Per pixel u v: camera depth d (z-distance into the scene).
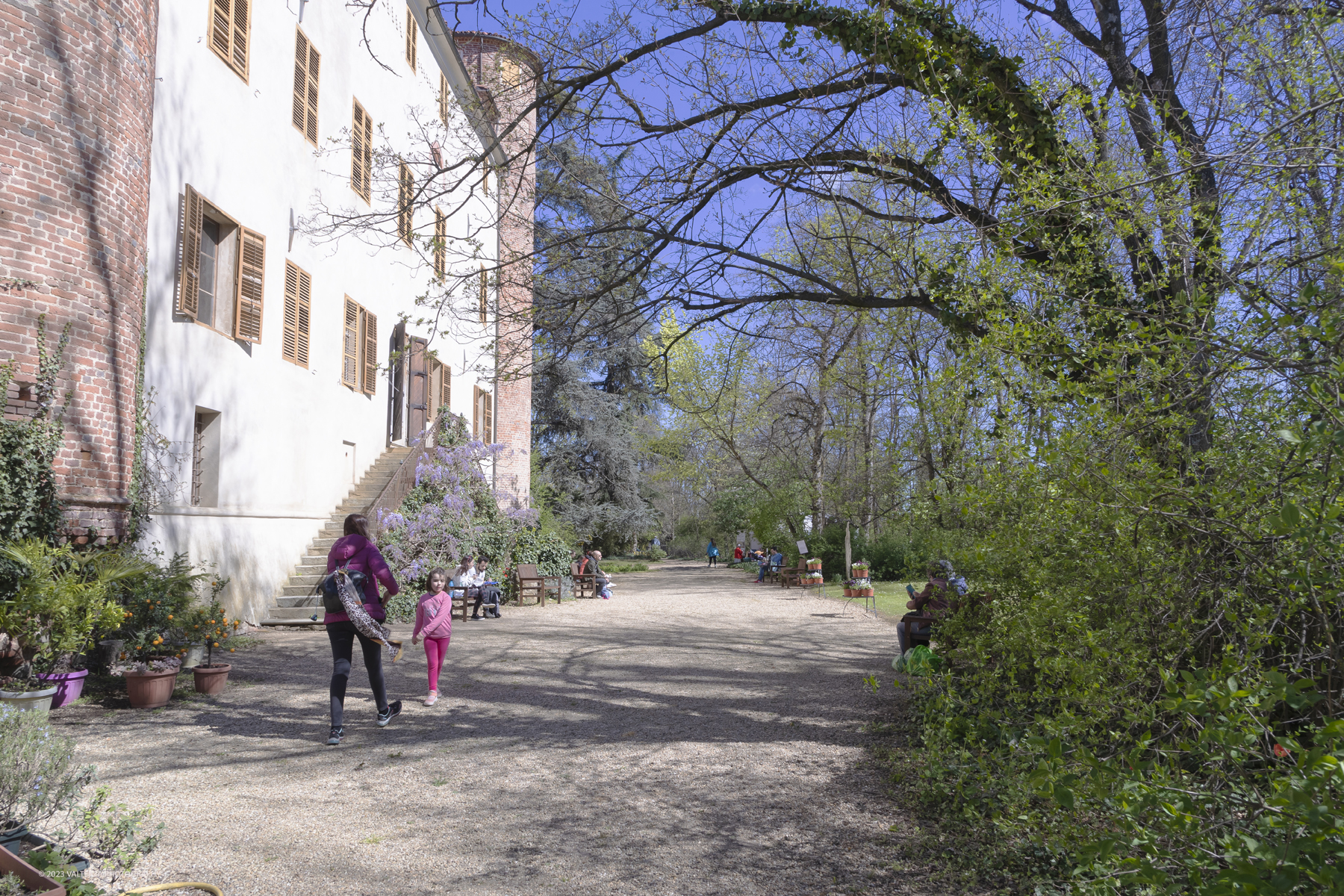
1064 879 3.89
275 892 4.08
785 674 10.23
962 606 5.09
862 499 18.89
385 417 20.67
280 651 11.66
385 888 4.16
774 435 29.38
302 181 15.90
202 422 12.96
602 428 39.88
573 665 10.91
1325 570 2.98
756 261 7.43
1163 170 5.10
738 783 5.86
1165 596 3.62
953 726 4.83
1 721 4.02
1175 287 4.50
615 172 7.85
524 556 21.70
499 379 8.38
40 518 8.52
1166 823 2.62
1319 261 4.00
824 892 4.11
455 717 7.90
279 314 14.98
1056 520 3.95
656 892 4.13
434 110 23.08
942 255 6.30
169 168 11.61
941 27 6.59
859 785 5.76
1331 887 2.09
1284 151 4.07
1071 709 3.96
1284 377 3.40
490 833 4.93
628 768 6.23
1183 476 3.72
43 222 8.90
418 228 8.36
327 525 17.17
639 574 37.75
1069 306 4.67
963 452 5.28
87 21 9.38
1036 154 6.19
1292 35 4.61
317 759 6.47
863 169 7.05
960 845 4.59
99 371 9.41
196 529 12.28
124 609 8.56
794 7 7.14
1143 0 6.44
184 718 7.75
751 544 48.22
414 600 15.99
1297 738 3.38
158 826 4.69
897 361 11.26
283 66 15.09
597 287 8.01
